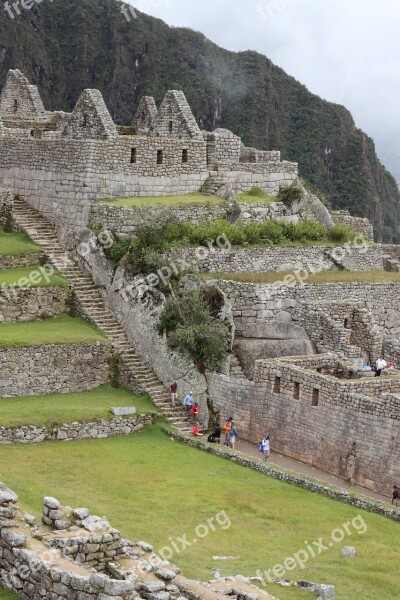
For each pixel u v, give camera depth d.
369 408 47.47
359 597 32.16
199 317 55.88
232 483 44.44
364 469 47.56
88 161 63.06
